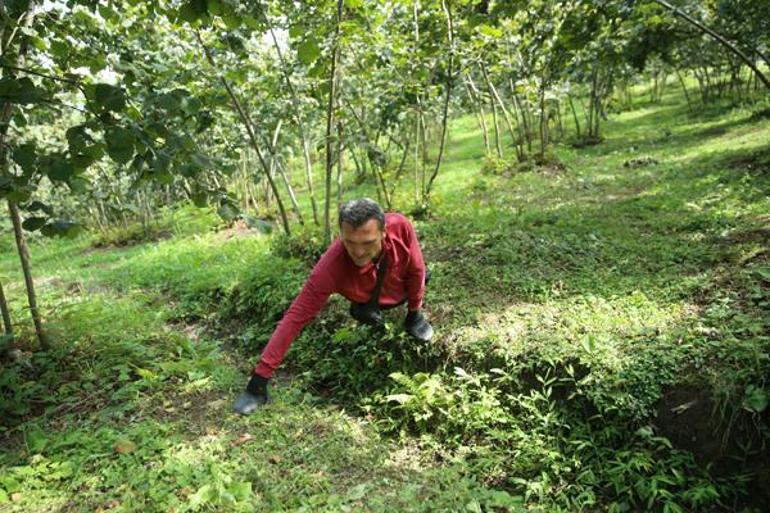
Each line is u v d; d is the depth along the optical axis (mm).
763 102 15406
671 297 4508
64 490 3383
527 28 10625
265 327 5938
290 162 18391
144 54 6613
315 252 7035
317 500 3246
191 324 6734
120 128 2791
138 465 3547
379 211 3043
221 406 4422
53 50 4434
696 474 3275
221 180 11734
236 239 9859
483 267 5816
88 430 4004
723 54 16656
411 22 8641
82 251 12938
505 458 3725
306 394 4613
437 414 4172
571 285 5070
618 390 3596
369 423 4320
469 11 7648
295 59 8328
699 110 17875
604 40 7945
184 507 3098
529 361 4055
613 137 16078
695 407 3398
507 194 9984
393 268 3520
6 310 4887
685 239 5816
